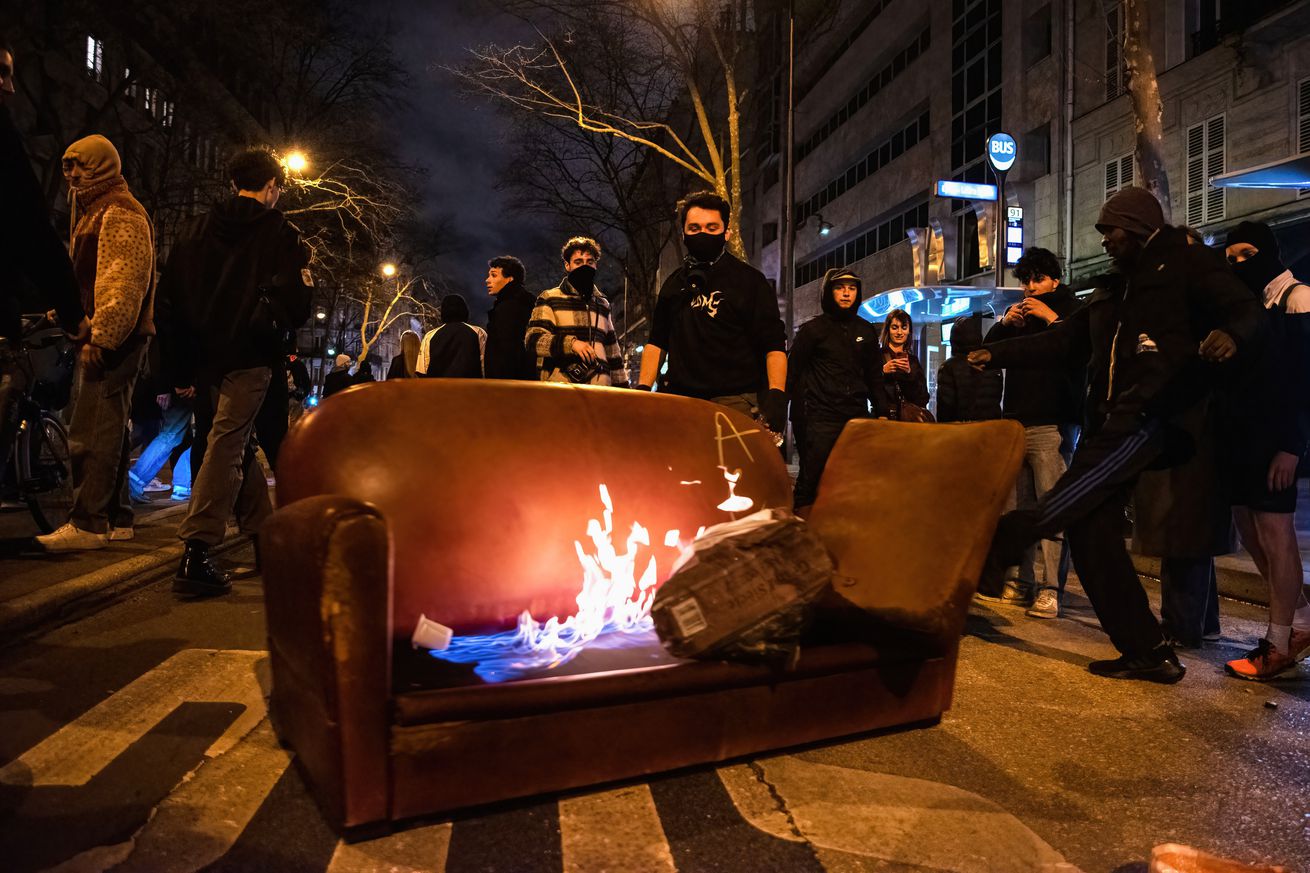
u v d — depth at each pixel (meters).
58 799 2.13
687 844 1.97
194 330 4.50
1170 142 16.08
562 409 2.76
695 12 17.27
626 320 40.97
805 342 5.31
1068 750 2.65
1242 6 14.61
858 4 28.81
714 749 2.31
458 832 1.99
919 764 2.49
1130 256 3.67
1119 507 3.51
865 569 2.79
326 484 2.37
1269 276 3.94
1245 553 6.29
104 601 4.31
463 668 2.34
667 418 2.97
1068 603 5.28
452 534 2.43
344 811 1.86
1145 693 3.31
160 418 8.17
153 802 2.12
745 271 4.27
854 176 31.31
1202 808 2.27
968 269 22.89
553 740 2.07
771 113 38.25
